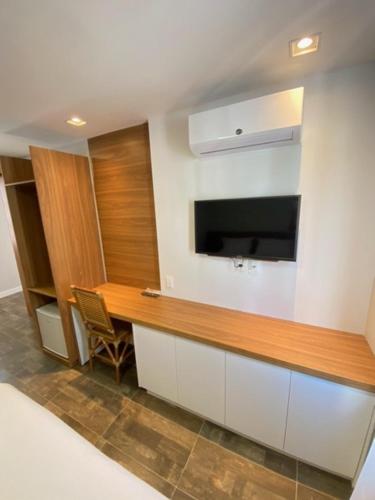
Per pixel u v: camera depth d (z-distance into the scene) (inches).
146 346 73.4
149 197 86.3
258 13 36.2
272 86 58.7
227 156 68.2
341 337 60.7
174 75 53.2
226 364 60.7
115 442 63.8
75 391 81.4
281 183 62.7
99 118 75.0
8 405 45.3
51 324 94.0
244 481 54.7
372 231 55.7
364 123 52.5
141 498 29.9
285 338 60.9
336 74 52.8
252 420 60.5
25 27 36.4
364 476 42.1
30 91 56.6
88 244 96.8
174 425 68.6
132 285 99.3
